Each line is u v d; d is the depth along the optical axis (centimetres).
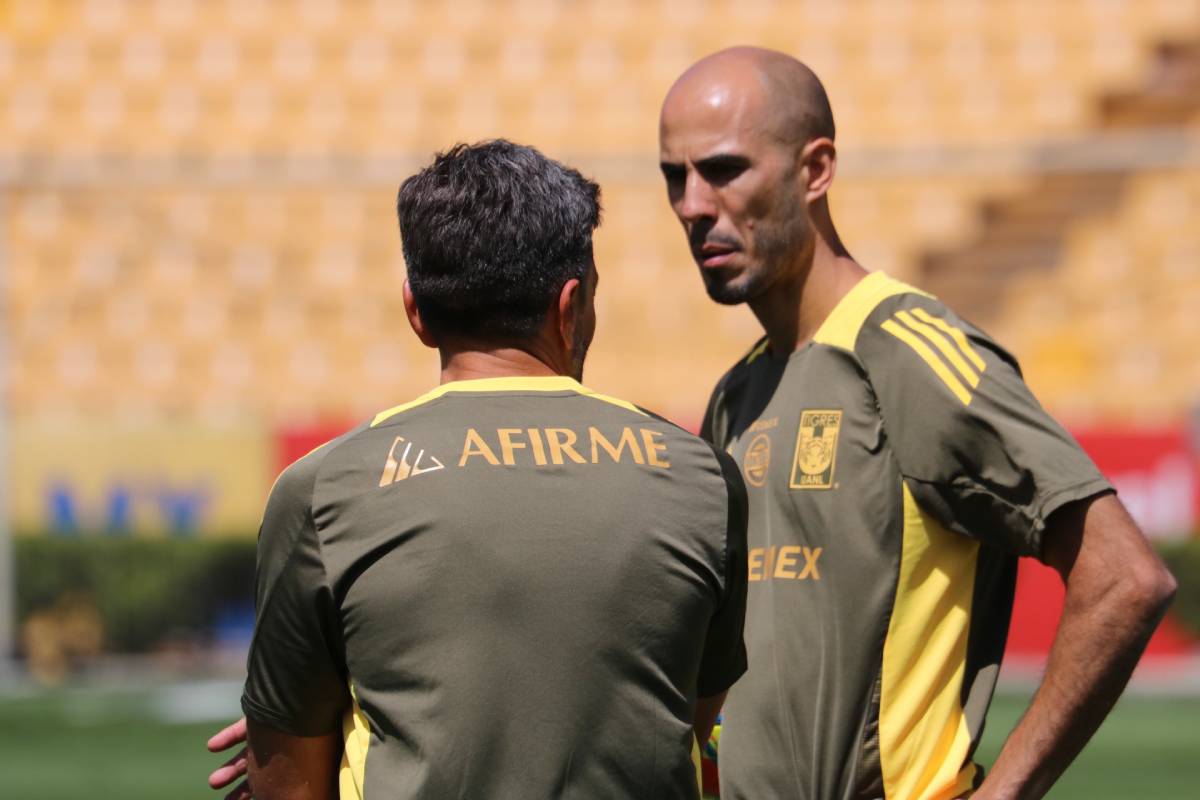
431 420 856
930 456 1018
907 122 6406
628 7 6775
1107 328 5697
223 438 4734
